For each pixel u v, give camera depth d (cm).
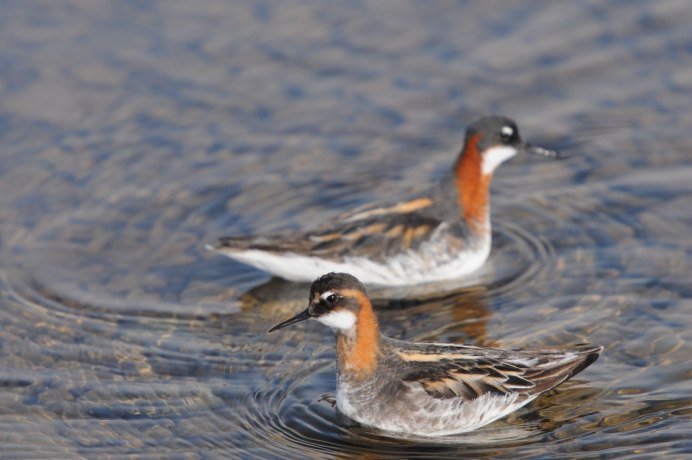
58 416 1206
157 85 1883
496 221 1605
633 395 1201
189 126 1798
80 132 1781
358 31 2005
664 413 1168
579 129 1767
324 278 1191
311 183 1683
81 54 1947
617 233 1530
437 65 1916
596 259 1476
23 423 1195
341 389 1199
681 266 1434
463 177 1521
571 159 1709
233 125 1805
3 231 1570
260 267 1477
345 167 1716
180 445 1155
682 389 1203
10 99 1845
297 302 1452
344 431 1180
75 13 2059
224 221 1602
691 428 1140
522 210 1619
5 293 1444
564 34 1962
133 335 1360
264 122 1809
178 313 1411
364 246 1488
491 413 1173
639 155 1702
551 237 1545
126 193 1655
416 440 1167
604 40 1941
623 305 1365
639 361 1256
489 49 1942
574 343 1299
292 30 2009
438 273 1500
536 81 1869
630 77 1862
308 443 1160
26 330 1368
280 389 1248
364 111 1830
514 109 1812
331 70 1916
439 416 1163
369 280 1500
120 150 1745
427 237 1496
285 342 1348
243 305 1438
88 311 1410
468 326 1366
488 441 1153
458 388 1160
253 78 1898
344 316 1177
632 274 1430
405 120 1809
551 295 1412
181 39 1989
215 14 2059
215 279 1491
